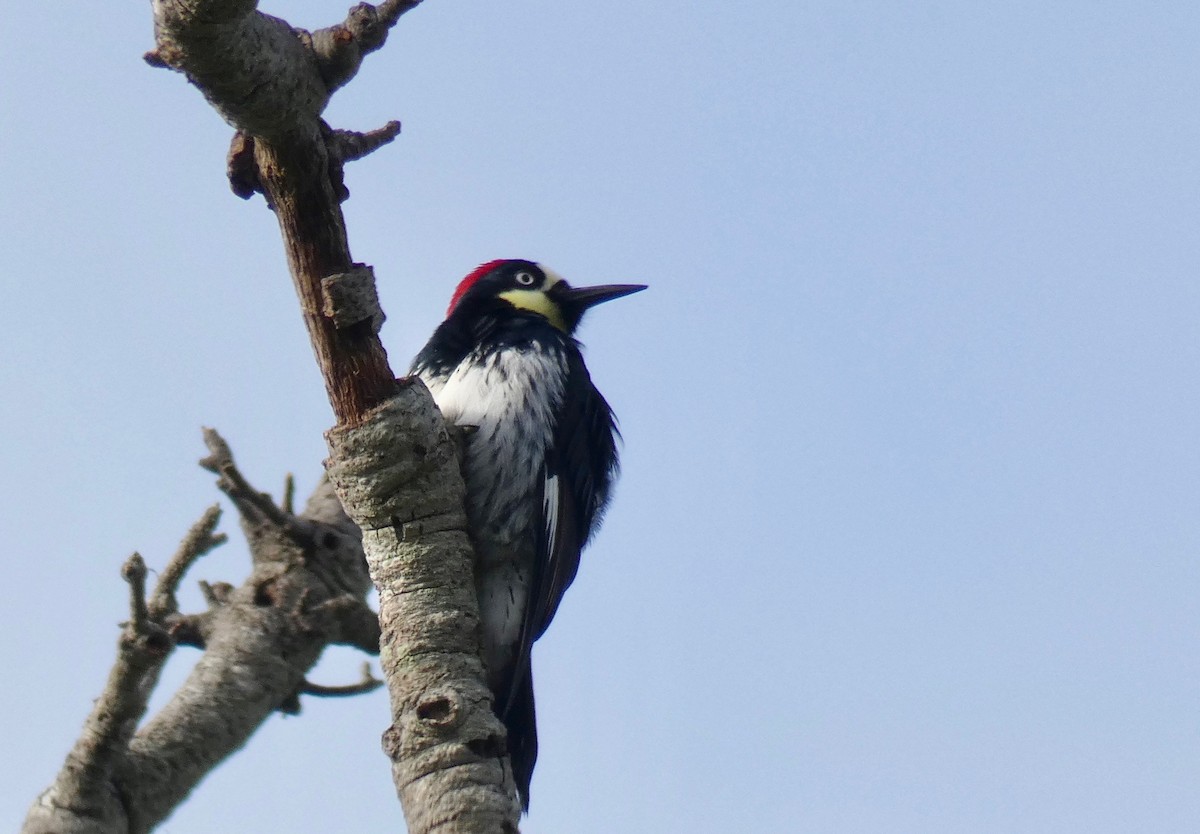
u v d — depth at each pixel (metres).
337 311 8.73
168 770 9.34
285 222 8.62
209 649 10.13
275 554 10.59
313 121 8.23
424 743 8.48
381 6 8.23
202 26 7.37
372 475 9.02
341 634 10.45
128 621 8.66
